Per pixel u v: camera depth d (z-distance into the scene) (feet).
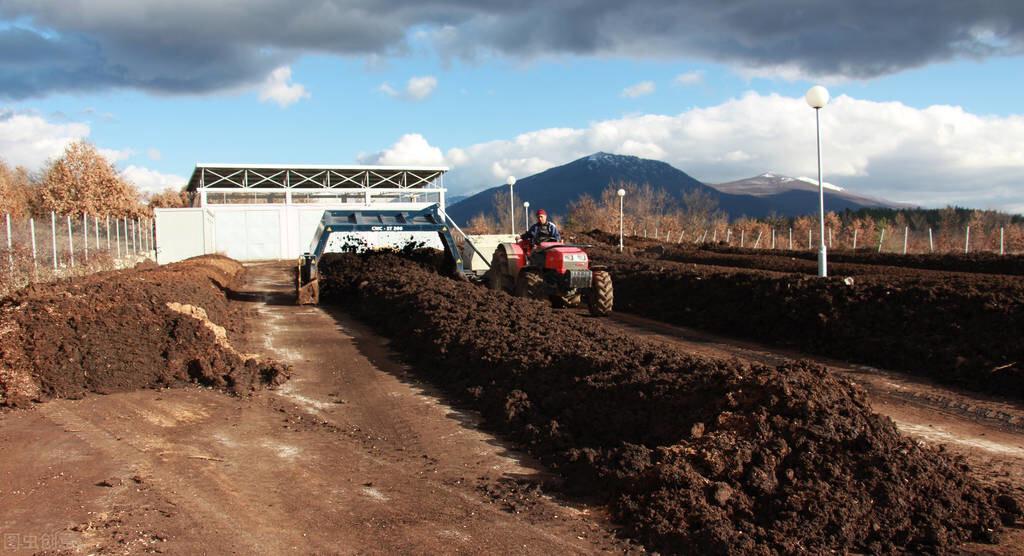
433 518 16.92
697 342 40.57
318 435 23.63
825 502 16.01
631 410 21.68
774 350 38.11
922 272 66.44
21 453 21.20
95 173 139.03
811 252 100.63
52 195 136.36
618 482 17.89
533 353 28.37
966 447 22.29
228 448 22.08
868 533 15.76
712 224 238.48
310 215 142.72
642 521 16.21
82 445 22.03
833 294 38.60
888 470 16.84
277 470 20.20
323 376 32.17
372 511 17.33
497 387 26.91
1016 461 20.97
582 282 47.14
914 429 24.27
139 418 25.17
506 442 23.00
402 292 46.62
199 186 155.02
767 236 179.83
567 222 225.97
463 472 20.26
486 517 17.03
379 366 34.14
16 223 84.79
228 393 28.94
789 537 15.33
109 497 17.81
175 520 16.49
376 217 60.85
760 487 16.58
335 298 57.67
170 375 30.12
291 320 48.70
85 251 76.48
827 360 35.12
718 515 15.89
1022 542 15.80
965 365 29.71
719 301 45.75
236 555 14.80
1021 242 118.52
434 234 73.51
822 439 17.56
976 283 36.29
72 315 30.07
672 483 16.89
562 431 22.20
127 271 65.82
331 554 14.92
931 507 16.42
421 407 27.12
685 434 19.25
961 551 15.48
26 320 29.22
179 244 134.51
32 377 27.68
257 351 37.45
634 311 52.60
